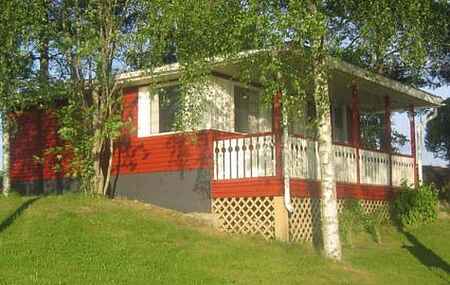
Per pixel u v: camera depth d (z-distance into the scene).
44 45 16.27
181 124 15.48
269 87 13.07
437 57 20.23
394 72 23.19
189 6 12.86
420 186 20.27
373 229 17.64
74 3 16.67
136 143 17.98
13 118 18.12
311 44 12.44
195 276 11.28
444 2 14.06
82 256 11.73
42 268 10.91
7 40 15.53
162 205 17.28
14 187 20.53
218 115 17.03
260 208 15.62
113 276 10.81
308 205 16.19
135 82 17.69
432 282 13.10
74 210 14.30
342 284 11.91
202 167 16.69
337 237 13.66
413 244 16.94
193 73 13.72
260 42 12.17
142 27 15.24
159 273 11.26
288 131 15.88
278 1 12.26
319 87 13.25
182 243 13.16
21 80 16.36
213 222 16.12
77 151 16.97
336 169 17.91
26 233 12.67
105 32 16.70
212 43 13.04
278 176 15.42
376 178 19.72
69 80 17.03
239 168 16.16
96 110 17.03
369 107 23.61
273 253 13.30
